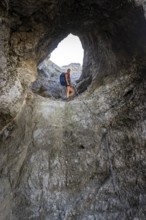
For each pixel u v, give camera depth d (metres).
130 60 3.80
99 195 3.54
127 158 3.62
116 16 3.40
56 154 3.87
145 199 3.30
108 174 3.65
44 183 3.68
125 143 3.70
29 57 3.52
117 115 3.87
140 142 3.59
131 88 3.82
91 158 3.80
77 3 3.23
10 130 3.64
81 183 3.68
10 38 3.16
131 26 3.35
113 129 3.84
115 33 3.78
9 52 3.18
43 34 3.45
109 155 3.74
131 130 3.70
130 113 3.76
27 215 3.49
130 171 3.54
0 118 3.33
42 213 3.50
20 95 3.40
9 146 3.72
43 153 3.87
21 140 3.84
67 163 3.81
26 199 3.58
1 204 3.55
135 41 3.49
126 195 3.44
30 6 2.88
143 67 3.64
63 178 3.72
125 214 3.33
